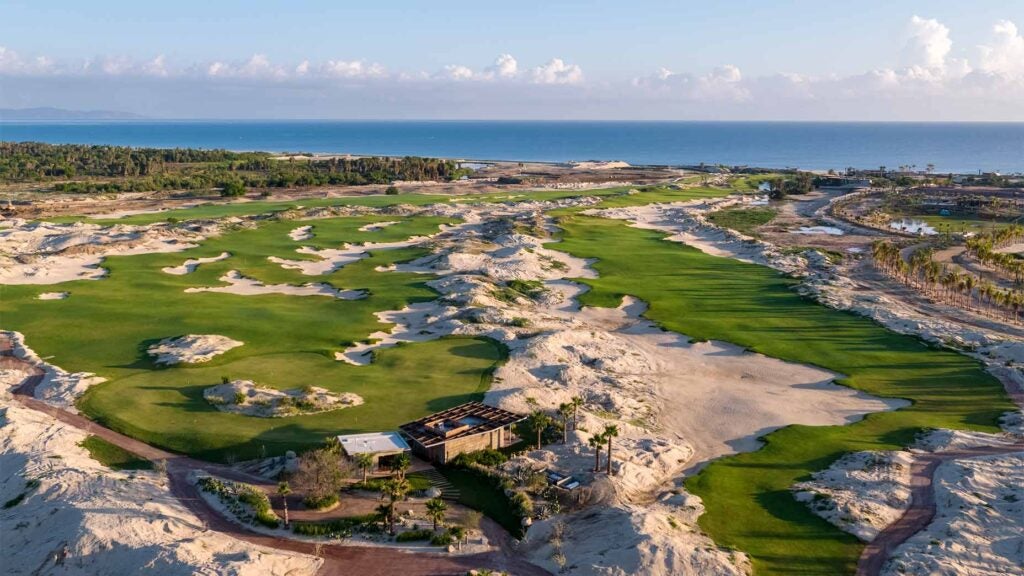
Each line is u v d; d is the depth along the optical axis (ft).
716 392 266.16
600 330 343.26
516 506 176.86
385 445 199.82
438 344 305.53
